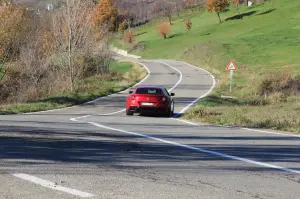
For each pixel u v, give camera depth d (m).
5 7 43.28
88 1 41.94
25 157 9.17
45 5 53.59
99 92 35.59
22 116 19.94
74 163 8.71
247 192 6.82
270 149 11.13
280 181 7.61
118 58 86.56
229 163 9.14
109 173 7.89
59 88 35.97
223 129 15.87
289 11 107.94
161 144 11.62
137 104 21.36
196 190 6.87
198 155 10.02
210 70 58.28
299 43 69.94
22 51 41.97
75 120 18.41
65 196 6.40
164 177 7.70
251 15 114.69
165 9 147.38
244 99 32.88
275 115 20.67
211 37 99.00
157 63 71.38
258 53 64.25
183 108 26.78
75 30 37.12
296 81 36.62
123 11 136.62
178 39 108.56
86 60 47.38
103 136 12.90
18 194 6.50
